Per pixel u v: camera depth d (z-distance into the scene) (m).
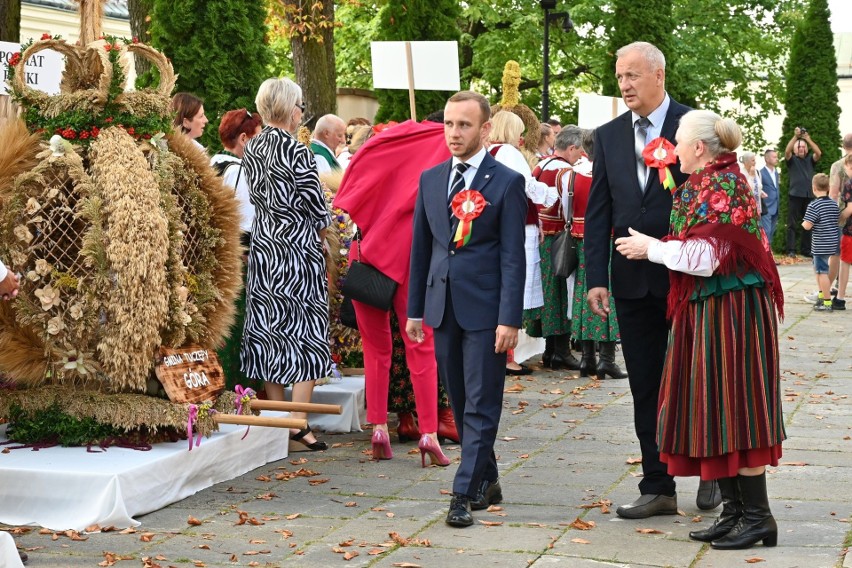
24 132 5.18
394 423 7.03
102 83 5.21
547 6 15.91
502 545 4.36
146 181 5.17
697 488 5.29
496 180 4.75
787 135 23.38
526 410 7.45
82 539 4.48
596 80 25.73
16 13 7.56
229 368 6.40
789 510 4.81
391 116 15.54
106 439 5.15
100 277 5.09
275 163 5.97
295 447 6.27
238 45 9.66
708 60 24.41
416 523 4.71
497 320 4.70
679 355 4.37
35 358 5.16
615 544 4.35
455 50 7.29
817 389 8.09
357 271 5.77
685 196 4.36
